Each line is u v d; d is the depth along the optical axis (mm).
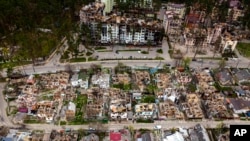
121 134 111812
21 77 142250
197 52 171250
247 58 169000
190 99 128500
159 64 157000
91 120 118000
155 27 166125
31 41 168125
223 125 117875
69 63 154750
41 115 117250
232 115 124062
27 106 123062
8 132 110750
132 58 161250
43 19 187000
